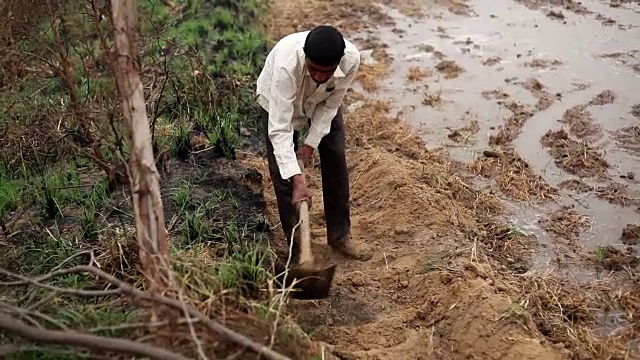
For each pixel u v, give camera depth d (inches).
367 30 291.6
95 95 196.1
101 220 171.5
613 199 194.1
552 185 201.5
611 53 269.1
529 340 133.9
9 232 168.7
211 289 116.0
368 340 144.7
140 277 138.1
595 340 143.9
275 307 123.4
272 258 155.6
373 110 237.9
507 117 232.8
